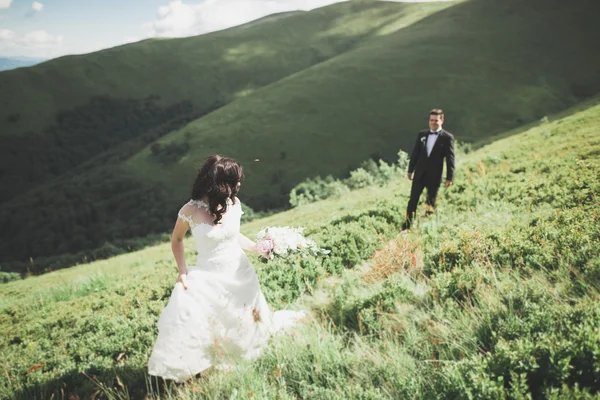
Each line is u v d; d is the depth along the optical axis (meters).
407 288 4.91
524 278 4.66
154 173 112.88
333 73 135.12
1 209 115.44
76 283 14.90
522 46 132.50
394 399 3.25
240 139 114.94
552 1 152.00
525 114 105.50
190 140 120.12
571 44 131.00
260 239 4.99
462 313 4.18
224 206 4.26
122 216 102.69
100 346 6.14
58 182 132.50
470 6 168.75
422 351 3.84
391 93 120.62
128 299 8.84
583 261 4.55
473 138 99.44
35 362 6.34
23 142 150.50
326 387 3.69
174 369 4.09
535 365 2.93
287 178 100.44
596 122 20.58
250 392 3.57
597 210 6.00
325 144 108.56
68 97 171.25
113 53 194.50
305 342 4.32
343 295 5.27
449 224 7.98
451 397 3.03
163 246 36.28
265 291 6.53
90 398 4.50
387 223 9.30
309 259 7.30
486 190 10.22
